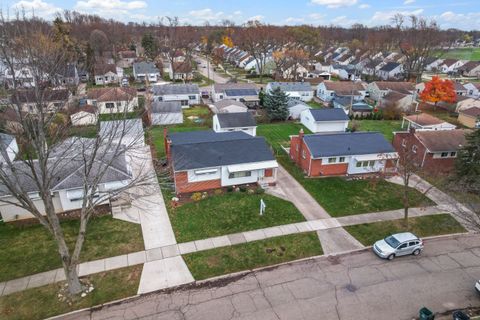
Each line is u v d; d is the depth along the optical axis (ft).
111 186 92.48
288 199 101.24
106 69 286.66
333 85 237.04
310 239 82.74
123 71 331.98
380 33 500.74
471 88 246.27
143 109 105.50
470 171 104.37
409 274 71.92
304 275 70.95
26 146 56.18
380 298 65.05
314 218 91.61
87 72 255.70
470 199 98.89
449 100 207.10
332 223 89.61
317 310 61.93
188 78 308.81
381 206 98.53
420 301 64.64
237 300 63.98
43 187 55.98
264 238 82.53
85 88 212.23
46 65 55.93
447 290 67.67
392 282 69.41
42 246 78.38
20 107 50.90
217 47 492.54
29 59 52.37
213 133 129.18
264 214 92.73
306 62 358.23
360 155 116.26
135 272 70.64
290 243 81.05
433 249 80.79
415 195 104.83
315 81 299.38
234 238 82.38
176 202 97.86
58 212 90.99
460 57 473.26
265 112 184.44
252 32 393.91
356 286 68.08
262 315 60.59
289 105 188.24
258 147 111.96
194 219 90.02
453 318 59.36
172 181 108.06
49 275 69.62
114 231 84.23
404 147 125.39
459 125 183.11
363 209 96.73
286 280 69.41
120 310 61.36
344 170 118.42
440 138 124.26
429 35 295.48
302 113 177.88
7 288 65.98
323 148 115.34
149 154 131.75
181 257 75.46
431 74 363.35
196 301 63.62
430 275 71.77
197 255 76.13
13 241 79.97
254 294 65.51
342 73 337.72
